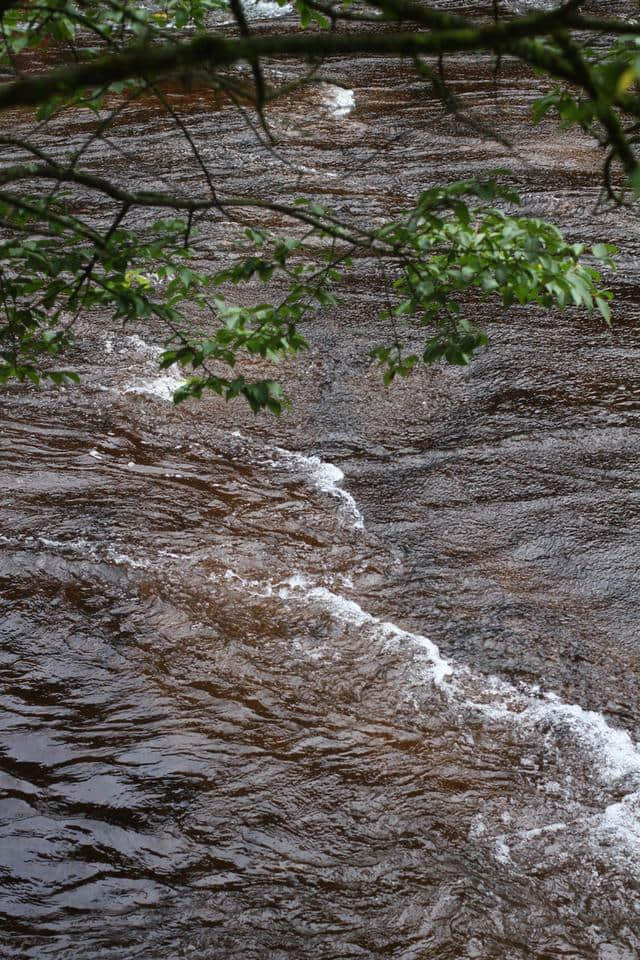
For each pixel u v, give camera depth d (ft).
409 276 14.47
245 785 19.26
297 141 53.88
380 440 30.83
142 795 18.94
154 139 53.98
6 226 13.17
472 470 29.35
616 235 44.09
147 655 22.15
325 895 17.24
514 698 21.66
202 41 8.35
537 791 19.49
